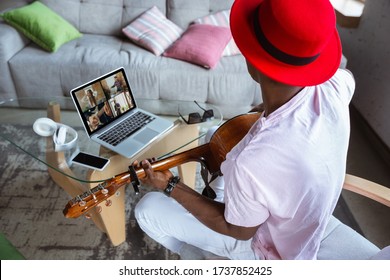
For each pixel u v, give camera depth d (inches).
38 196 64.9
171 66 81.0
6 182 67.1
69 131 53.5
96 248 56.9
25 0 92.8
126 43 91.0
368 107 90.5
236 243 40.2
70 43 87.9
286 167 26.8
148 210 43.1
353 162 80.4
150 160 43.1
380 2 86.1
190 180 65.0
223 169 29.6
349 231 43.6
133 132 53.7
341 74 35.9
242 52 26.1
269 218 32.9
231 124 45.9
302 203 29.4
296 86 26.2
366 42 92.4
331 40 28.4
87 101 51.8
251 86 82.1
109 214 51.4
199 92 82.7
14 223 59.7
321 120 28.5
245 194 27.9
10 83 82.0
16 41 81.7
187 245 45.1
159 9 95.6
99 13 93.7
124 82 57.2
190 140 57.7
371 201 69.7
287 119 27.5
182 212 42.4
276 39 24.4
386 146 81.7
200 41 83.5
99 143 51.1
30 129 59.2
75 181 53.1
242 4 28.3
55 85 82.0
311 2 24.1
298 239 33.3
